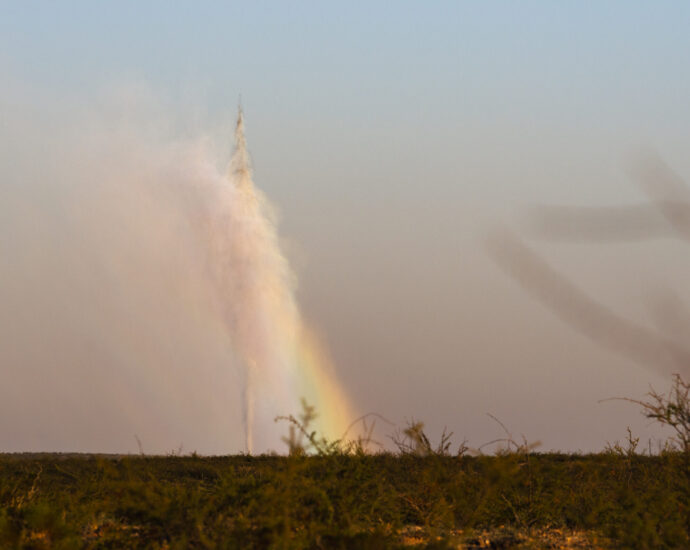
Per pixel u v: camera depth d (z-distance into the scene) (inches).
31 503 1606.8
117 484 1389.0
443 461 1605.6
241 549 1202.6
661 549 1330.0
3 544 1330.0
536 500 1605.6
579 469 1806.1
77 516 1498.5
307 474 1401.3
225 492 1363.2
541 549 1405.0
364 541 1261.1
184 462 2748.5
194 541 1288.1
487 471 1507.1
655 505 1471.5
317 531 1255.5
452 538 1401.3
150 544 1280.8
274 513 1237.7
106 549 1320.1
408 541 1395.2
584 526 1566.2
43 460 2753.4
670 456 1540.4
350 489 1380.4
